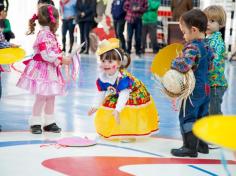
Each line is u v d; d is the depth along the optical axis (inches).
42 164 130.7
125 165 132.7
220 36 153.6
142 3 444.1
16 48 162.6
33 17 168.7
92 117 194.1
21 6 565.3
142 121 158.1
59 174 122.7
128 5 443.2
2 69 167.8
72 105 217.0
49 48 161.8
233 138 61.7
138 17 448.1
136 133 157.5
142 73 339.0
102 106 159.9
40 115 167.0
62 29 461.4
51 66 164.4
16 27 565.6
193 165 135.0
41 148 146.5
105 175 123.3
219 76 151.6
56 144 151.5
